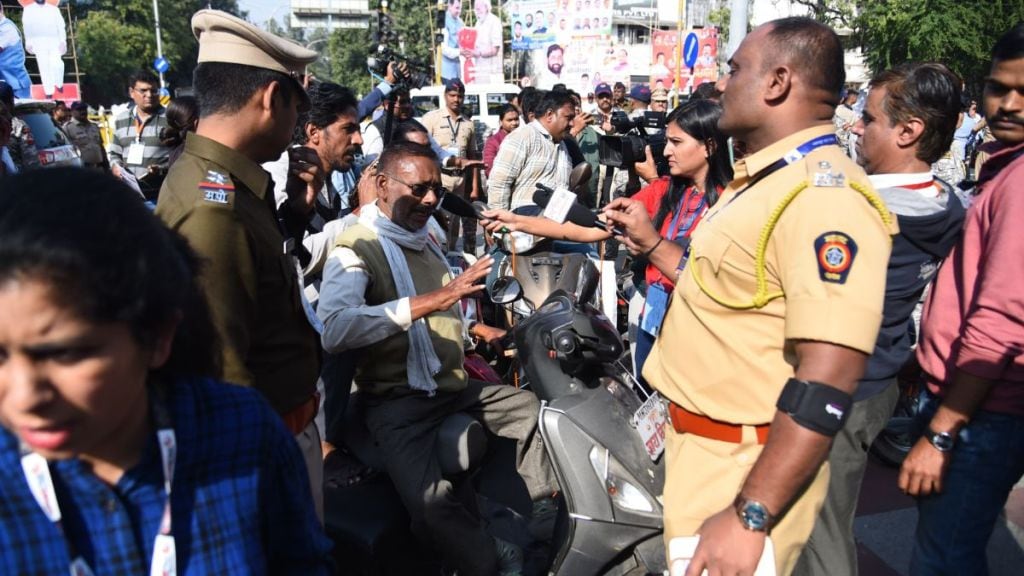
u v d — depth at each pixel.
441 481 2.69
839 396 1.54
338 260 2.68
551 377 2.74
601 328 2.70
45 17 20.94
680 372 1.94
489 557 2.70
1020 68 2.13
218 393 1.18
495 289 2.85
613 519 2.58
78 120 8.84
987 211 2.13
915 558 2.30
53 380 0.90
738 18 8.53
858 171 1.73
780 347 1.78
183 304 1.05
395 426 2.73
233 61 1.90
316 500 2.27
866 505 3.63
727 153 3.25
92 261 0.88
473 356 3.42
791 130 1.79
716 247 1.80
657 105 11.16
